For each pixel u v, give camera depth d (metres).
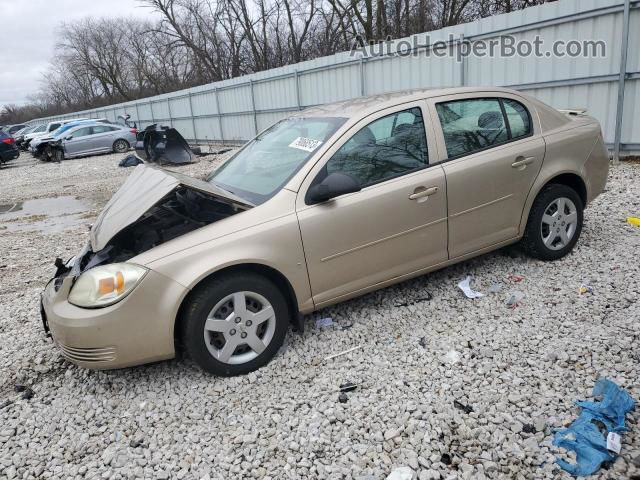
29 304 4.96
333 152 3.48
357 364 3.27
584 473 2.25
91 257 3.43
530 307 3.74
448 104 3.93
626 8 8.00
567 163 4.33
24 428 2.99
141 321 2.98
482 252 4.12
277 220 3.24
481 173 3.90
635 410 2.60
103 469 2.59
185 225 3.43
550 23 9.06
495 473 2.32
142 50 49.81
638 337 3.20
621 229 5.15
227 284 3.11
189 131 25.53
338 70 14.61
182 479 2.48
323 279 3.44
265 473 2.46
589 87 8.88
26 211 11.30
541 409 2.68
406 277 3.79
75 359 3.04
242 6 33.06
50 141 23.00
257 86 18.88
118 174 16.25
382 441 2.59
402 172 3.66
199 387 3.19
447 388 2.94
